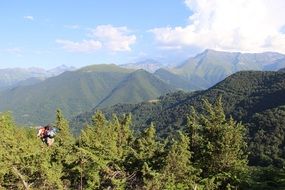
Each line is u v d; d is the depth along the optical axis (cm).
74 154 2802
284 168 2731
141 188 2819
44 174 2644
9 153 2630
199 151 3278
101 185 2716
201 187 2738
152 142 3212
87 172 2634
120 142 3834
